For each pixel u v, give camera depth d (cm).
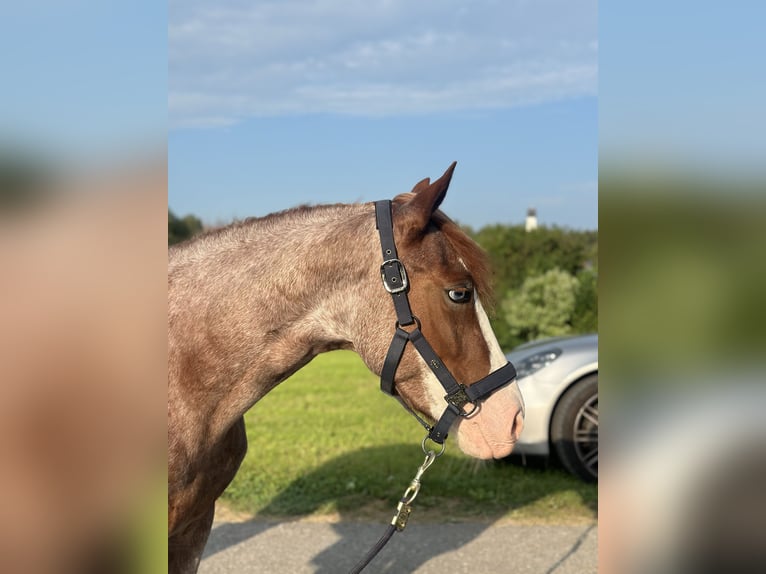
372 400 891
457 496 515
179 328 226
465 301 232
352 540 447
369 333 232
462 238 236
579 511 489
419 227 228
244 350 229
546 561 416
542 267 1530
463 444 239
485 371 234
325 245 232
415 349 230
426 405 236
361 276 231
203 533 258
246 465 583
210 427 230
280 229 240
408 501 239
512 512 487
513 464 577
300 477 551
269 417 783
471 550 432
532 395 537
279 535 456
